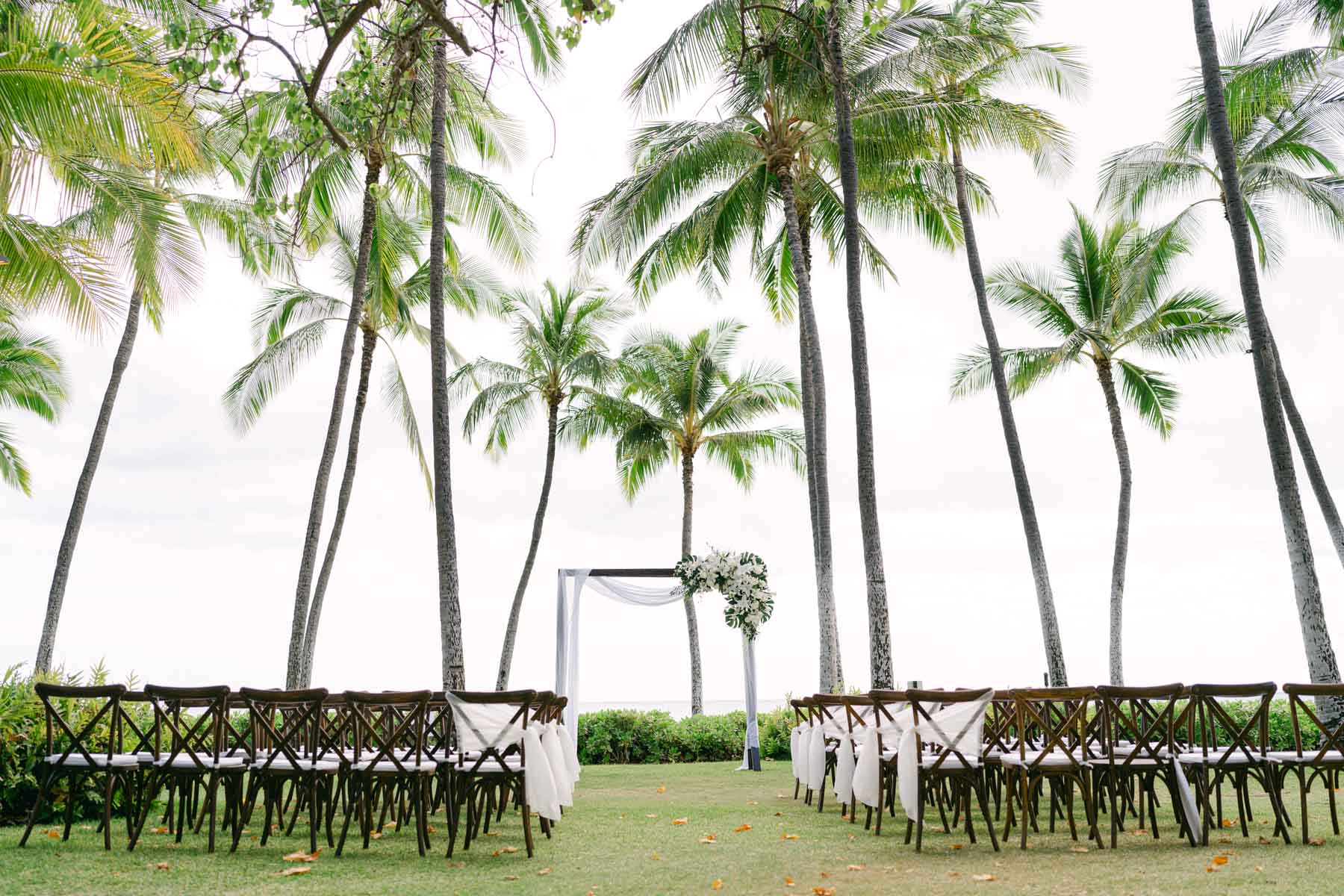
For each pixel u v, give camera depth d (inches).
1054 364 661.3
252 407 650.2
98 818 267.3
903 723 233.6
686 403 857.5
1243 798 226.8
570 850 220.4
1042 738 294.0
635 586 509.0
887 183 556.1
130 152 327.6
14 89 300.4
